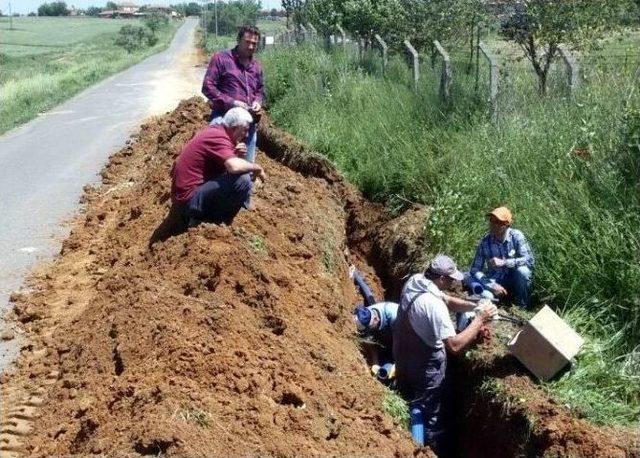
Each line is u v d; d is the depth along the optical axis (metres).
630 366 6.04
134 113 20.36
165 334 5.18
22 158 14.51
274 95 16.28
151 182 9.93
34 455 4.70
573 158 7.96
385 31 18.59
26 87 29.69
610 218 6.96
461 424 6.51
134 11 168.12
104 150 14.82
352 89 13.66
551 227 7.32
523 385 5.91
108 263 7.91
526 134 8.76
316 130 12.34
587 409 5.54
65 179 12.35
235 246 6.57
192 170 7.19
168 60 48.56
